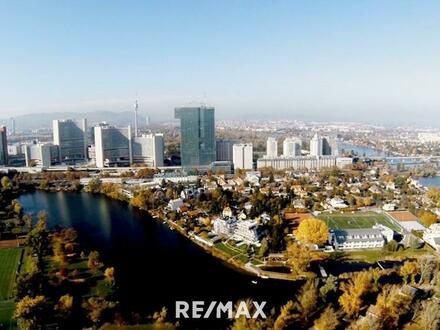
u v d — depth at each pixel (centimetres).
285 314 19425
